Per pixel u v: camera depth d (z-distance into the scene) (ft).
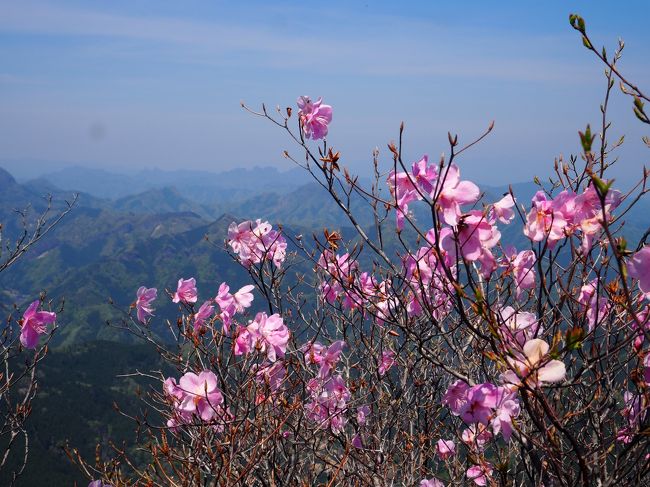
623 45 8.38
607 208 8.23
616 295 8.79
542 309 9.78
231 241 16.07
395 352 15.66
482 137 7.34
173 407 12.67
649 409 8.39
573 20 7.36
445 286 8.28
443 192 8.24
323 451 15.29
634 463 8.22
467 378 9.16
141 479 12.17
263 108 12.12
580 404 10.50
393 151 9.21
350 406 14.57
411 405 16.14
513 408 7.60
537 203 8.57
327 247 12.80
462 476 14.37
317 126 12.62
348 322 15.69
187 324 14.06
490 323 6.88
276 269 16.46
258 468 12.43
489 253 8.30
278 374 13.89
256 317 13.80
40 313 15.84
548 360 6.44
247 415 11.62
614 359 9.48
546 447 7.80
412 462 15.81
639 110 7.06
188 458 11.95
